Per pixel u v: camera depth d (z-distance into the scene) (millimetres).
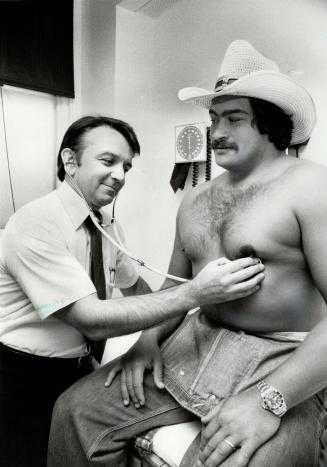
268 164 1019
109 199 1281
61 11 2729
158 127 2607
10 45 2525
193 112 2430
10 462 1270
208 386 966
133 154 1332
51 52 2699
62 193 1276
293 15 1907
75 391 1149
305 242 901
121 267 1572
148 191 2652
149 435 1039
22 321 1267
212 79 2324
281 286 945
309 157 1826
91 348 1389
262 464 794
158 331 1169
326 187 896
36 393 1280
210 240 1064
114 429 1059
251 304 964
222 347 1004
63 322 1274
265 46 2033
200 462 854
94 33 2791
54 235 1179
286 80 973
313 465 855
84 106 2879
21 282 1172
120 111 2693
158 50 2613
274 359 939
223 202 1057
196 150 2258
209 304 1044
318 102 1813
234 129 999
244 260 922
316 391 838
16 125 2705
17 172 2727
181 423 1053
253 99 984
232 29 2195
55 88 2725
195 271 1146
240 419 816
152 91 2639
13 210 2727
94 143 1228
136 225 2686
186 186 2424
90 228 1314
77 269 1130
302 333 967
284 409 816
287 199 919
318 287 911
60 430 1127
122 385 1088
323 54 1795
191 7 2420
